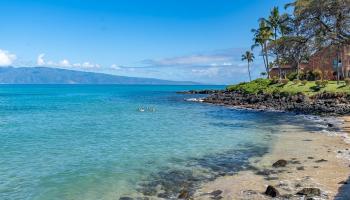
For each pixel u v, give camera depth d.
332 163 18.80
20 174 17.39
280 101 63.12
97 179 16.67
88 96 119.75
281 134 30.00
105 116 47.72
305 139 27.03
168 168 18.67
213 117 45.97
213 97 87.38
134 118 44.94
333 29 43.53
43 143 25.94
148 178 16.88
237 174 17.30
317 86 65.25
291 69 112.00
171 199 13.95
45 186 15.60
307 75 88.12
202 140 27.23
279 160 18.86
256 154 21.86
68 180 16.50
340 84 65.19
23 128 34.75
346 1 41.25
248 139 27.59
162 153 22.33
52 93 151.50
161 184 15.95
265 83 84.06
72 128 34.75
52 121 41.41
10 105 71.06
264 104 63.41
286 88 70.38
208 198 13.73
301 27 45.38
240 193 14.18
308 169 17.67
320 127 33.88
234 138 28.14
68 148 23.97
